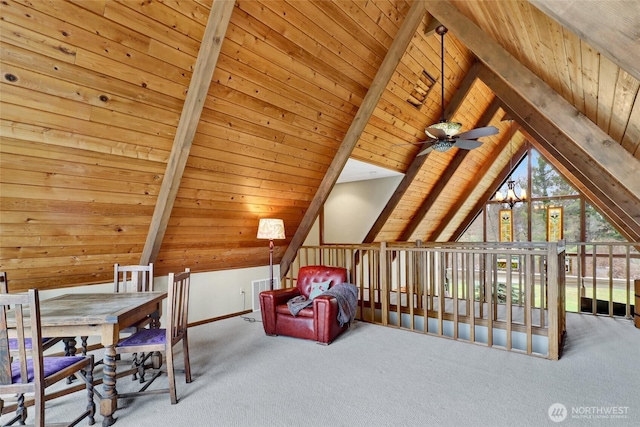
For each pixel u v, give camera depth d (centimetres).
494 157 792
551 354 317
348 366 304
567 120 297
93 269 352
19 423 222
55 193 275
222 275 486
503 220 934
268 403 239
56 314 222
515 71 319
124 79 256
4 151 237
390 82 463
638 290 414
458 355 330
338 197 747
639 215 396
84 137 263
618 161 277
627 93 210
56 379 194
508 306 346
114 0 226
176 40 262
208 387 264
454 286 383
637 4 101
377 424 212
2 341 180
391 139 549
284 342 373
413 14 379
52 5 210
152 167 313
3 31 204
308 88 373
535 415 221
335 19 340
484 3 270
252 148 379
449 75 522
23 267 301
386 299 441
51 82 231
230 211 423
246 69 318
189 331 418
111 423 214
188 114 293
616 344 354
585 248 825
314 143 434
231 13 262
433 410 228
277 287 558
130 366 311
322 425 212
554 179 866
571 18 115
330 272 439
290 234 539
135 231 351
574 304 673
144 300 266
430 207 742
